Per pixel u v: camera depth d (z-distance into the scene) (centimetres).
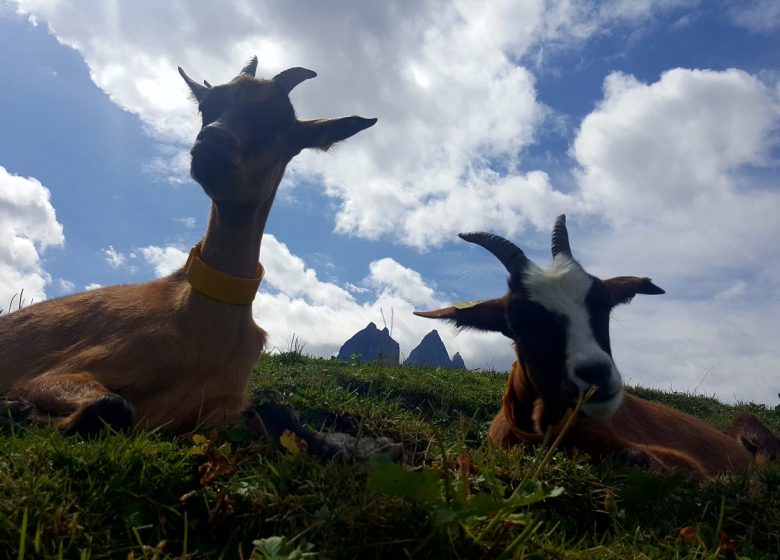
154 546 56
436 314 128
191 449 68
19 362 103
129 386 95
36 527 53
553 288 112
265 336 112
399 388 183
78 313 107
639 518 73
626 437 119
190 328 97
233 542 58
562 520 70
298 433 89
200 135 96
